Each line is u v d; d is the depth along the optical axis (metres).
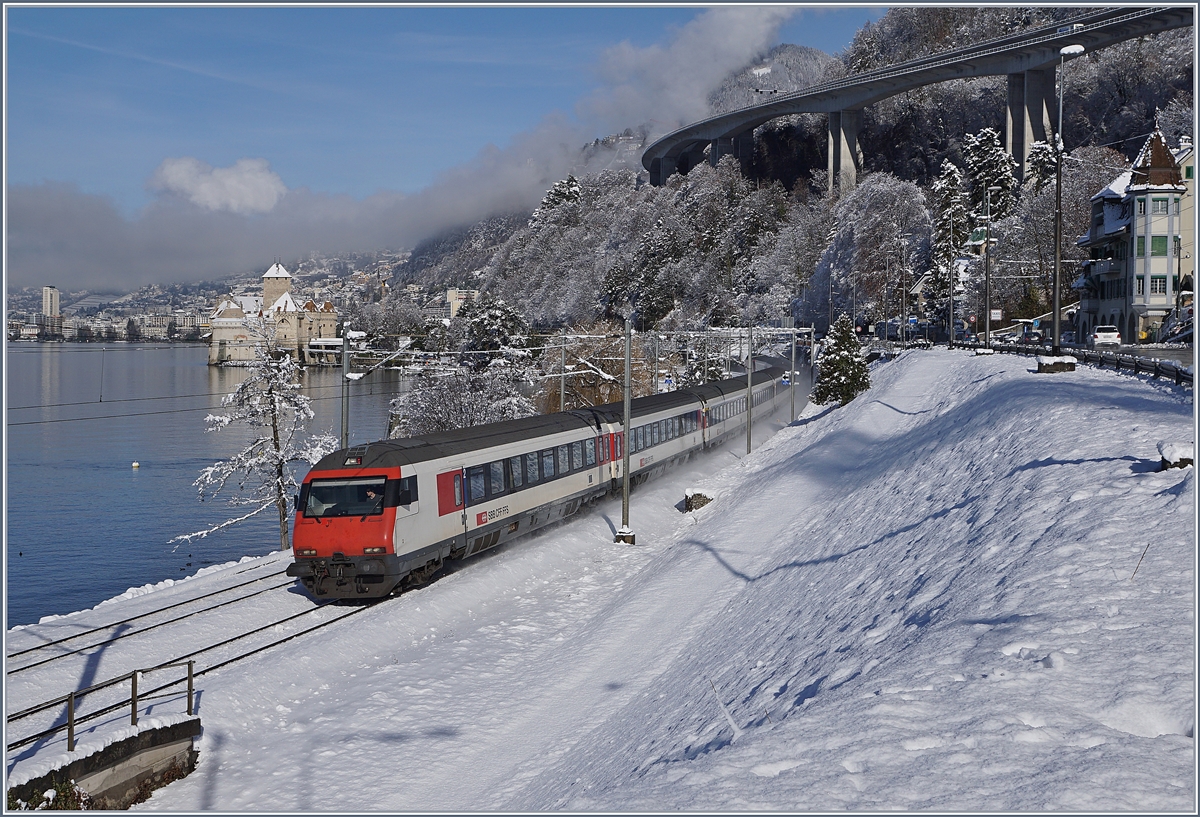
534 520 29.62
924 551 17.42
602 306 159.25
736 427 52.69
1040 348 47.72
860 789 7.57
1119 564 11.89
